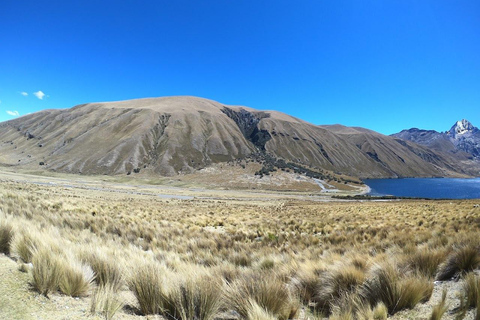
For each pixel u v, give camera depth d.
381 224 15.57
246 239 13.10
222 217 22.27
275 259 7.42
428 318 3.40
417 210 23.62
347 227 15.34
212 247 10.24
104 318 3.21
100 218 14.88
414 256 5.65
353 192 145.50
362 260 5.91
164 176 172.88
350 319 3.39
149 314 3.66
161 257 7.78
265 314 3.34
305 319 3.63
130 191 75.50
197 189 125.62
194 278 4.18
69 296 3.67
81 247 5.68
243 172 164.75
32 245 4.79
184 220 18.92
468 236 6.78
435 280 5.12
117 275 4.56
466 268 4.95
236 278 4.82
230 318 3.82
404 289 3.93
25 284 3.66
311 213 26.89
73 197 31.70
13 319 2.79
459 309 3.49
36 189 36.12
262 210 32.34
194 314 3.62
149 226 14.63
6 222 5.74
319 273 5.42
